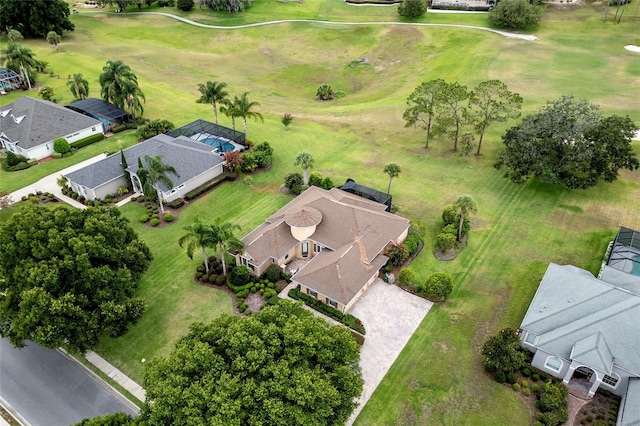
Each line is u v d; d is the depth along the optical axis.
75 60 109.38
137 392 35.91
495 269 47.72
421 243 51.66
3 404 35.41
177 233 53.31
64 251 36.94
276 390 27.25
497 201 59.00
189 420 25.91
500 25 126.19
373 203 53.97
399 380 36.66
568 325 37.00
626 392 33.22
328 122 83.06
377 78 108.81
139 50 119.25
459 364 37.94
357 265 44.38
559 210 56.88
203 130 73.88
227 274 46.34
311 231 47.94
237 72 111.25
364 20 140.12
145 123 78.62
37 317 33.47
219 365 28.67
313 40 128.12
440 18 136.62
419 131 78.50
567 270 42.44
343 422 28.67
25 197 59.88
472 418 33.91
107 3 150.00
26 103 74.19
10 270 37.28
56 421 34.09
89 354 39.03
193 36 131.88
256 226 54.22
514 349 36.44
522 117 79.31
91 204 58.12
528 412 34.22
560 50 109.19
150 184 55.97
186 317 42.19
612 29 119.56
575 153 56.75
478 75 97.25
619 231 48.88
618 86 89.38
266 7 153.25
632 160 56.59
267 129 79.62
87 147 73.31
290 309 33.19
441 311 42.91
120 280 37.94
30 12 116.69
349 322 41.03
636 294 39.81
